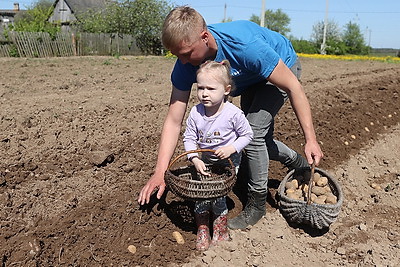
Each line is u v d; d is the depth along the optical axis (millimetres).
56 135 4922
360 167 5953
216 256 3621
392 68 16953
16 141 4621
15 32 25844
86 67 15398
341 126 6996
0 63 16656
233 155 3566
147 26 34531
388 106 9062
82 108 6387
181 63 3424
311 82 10750
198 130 3396
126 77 11891
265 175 3912
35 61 18656
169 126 3688
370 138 7152
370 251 3896
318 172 4383
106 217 3582
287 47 3711
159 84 10234
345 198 4965
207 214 3746
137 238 3619
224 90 3191
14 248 3068
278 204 4398
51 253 3191
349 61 23766
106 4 35750
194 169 3734
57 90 8961
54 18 50312
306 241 4039
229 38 3158
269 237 3969
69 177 4004
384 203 4922
